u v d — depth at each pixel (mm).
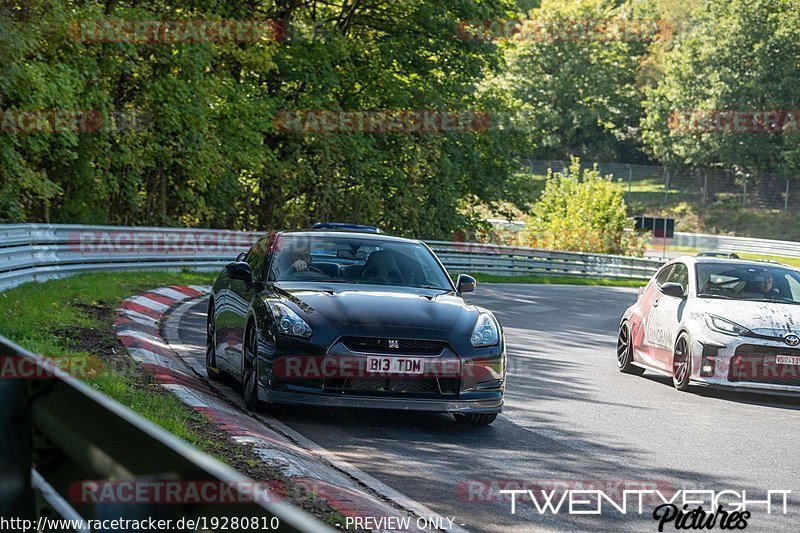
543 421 18047
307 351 15938
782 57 162875
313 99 68688
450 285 19141
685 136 169125
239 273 18250
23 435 6441
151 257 46031
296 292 17250
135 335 23109
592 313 46219
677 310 24109
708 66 168625
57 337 20391
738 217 161625
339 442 15164
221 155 59281
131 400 14680
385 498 11891
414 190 78500
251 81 66000
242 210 70250
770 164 166500
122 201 56938
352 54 74188
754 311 22875
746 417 19891
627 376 25812
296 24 72375
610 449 15711
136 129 51375
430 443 15500
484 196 89312
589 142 193875
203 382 19672
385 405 16031
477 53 79938
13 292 27562
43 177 42656
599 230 103625
